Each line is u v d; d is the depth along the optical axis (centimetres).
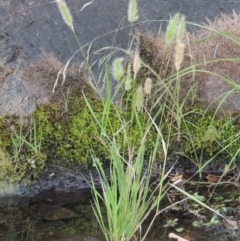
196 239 114
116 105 136
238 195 129
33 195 133
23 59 139
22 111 134
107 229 118
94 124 135
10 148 133
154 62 139
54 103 136
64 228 118
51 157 135
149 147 136
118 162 111
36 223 121
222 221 120
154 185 132
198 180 135
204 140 137
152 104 135
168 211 123
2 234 117
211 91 139
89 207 127
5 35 140
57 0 110
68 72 138
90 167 136
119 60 107
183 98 138
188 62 139
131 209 109
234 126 139
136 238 113
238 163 139
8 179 132
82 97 137
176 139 137
